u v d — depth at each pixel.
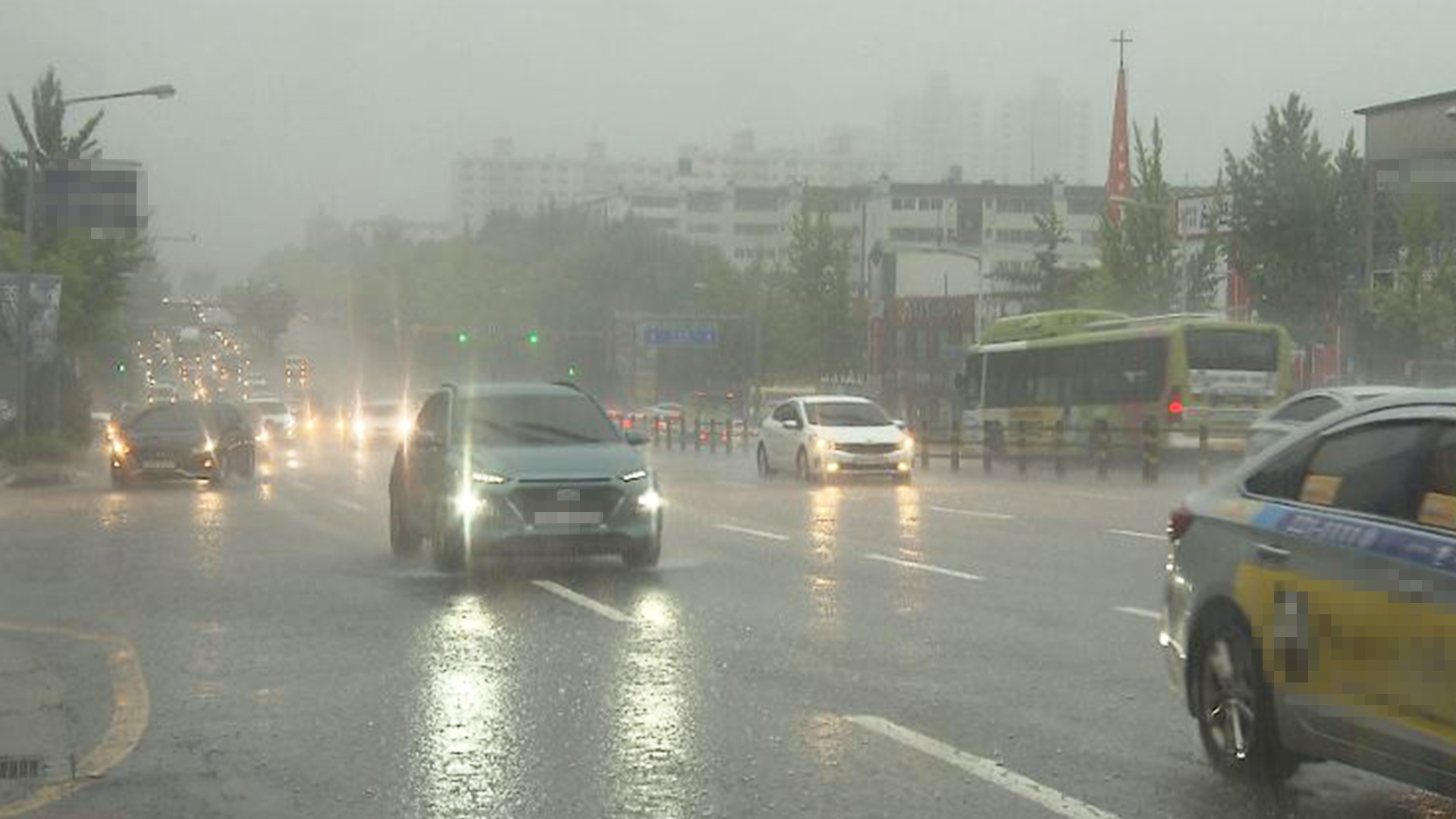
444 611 13.12
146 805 7.22
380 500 27.44
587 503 15.29
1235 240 49.03
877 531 20.50
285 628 12.30
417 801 7.21
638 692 9.65
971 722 8.74
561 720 8.84
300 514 24.05
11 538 19.94
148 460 31.66
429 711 9.15
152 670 10.58
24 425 40.31
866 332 86.62
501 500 15.13
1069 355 41.81
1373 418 6.74
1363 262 54.34
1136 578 15.25
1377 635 6.27
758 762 7.86
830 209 73.62
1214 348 37.00
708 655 10.92
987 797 7.20
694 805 7.11
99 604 13.78
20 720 9.07
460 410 16.48
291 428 62.00
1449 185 46.53
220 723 8.91
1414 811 6.86
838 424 33.06
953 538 19.50
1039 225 74.25
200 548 18.67
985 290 111.25
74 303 45.09
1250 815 6.84
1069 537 19.55
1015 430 42.66
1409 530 6.25
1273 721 7.00
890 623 12.38
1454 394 6.42
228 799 7.29
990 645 11.30
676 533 20.23
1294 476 7.09
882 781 7.49
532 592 14.34
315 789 7.45
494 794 7.31
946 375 87.31
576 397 16.81
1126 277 52.69
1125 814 6.89
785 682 9.94
